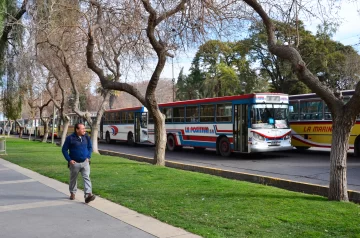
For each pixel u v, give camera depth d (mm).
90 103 45031
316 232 5848
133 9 16500
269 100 18984
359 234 5707
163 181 10914
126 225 6656
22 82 25234
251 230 6051
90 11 17297
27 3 18984
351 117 7965
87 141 8820
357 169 14469
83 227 6570
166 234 6082
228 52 42688
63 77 26000
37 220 7066
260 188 9734
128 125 32594
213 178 11578
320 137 20406
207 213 7160
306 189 10352
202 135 22109
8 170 14586
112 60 20562
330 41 40156
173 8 13766
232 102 19875
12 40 24312
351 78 39250
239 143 19453
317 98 20594
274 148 18781
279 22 11266
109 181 11070
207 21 13531
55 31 18953
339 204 7684
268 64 44719
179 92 55438
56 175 12617
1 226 6688
